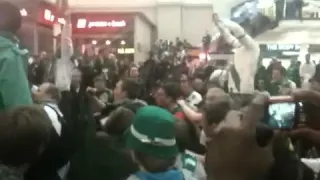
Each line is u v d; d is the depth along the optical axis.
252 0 23.09
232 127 2.10
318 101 2.43
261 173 2.03
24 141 2.25
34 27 18.78
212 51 16.42
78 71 6.90
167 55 23.67
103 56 18.14
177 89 5.81
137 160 2.48
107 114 5.59
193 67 17.88
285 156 2.59
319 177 2.88
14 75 2.96
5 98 2.91
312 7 24.80
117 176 3.70
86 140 3.82
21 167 2.29
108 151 3.78
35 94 5.03
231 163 2.03
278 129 2.56
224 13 23.00
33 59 14.82
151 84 9.68
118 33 26.31
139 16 28.59
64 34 12.38
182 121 3.78
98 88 7.98
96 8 35.09
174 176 2.46
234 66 10.77
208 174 2.09
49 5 19.53
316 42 25.31
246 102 3.76
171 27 37.19
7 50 2.98
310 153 3.03
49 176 3.38
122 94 6.69
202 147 4.10
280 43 25.34
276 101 2.58
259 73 11.27
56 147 3.41
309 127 2.52
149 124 2.45
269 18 23.19
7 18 3.09
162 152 2.44
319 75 13.95
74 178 3.77
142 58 29.72
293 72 15.59
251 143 2.05
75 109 4.43
